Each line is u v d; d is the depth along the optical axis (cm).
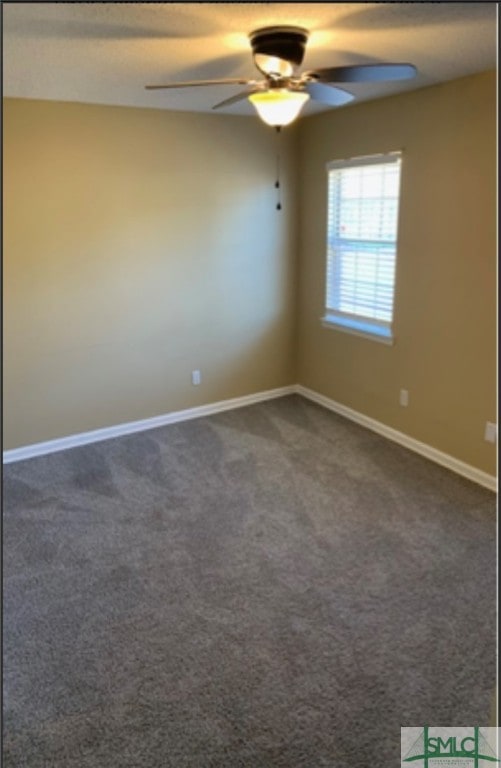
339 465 381
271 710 198
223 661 220
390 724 192
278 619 241
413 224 371
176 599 255
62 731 191
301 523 313
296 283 496
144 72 284
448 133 334
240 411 481
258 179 451
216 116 420
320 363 485
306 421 457
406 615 242
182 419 466
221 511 327
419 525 309
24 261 375
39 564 281
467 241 337
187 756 182
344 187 426
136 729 192
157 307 434
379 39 233
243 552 288
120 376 431
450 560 279
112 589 262
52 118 364
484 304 334
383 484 355
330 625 237
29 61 263
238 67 274
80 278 398
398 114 365
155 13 198
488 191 319
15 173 360
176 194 420
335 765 178
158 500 340
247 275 468
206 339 462
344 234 435
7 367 385
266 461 388
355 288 435
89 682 211
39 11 195
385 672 213
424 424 391
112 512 328
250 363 490
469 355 349
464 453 363
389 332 407
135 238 412
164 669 216
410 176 366
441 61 276
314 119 439
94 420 428
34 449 407
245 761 180
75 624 240
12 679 212
